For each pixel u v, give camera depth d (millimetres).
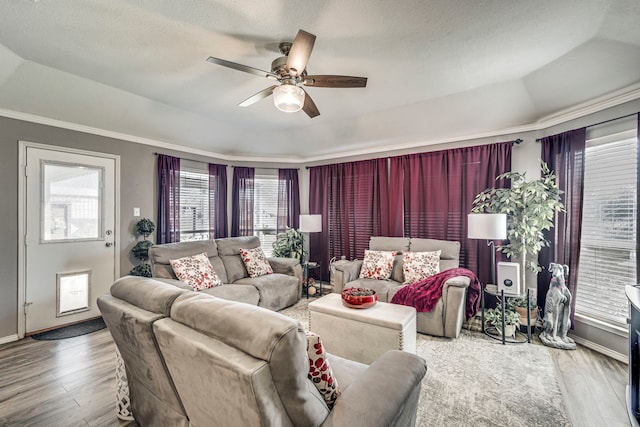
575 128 2963
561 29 2059
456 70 2674
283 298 3893
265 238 5484
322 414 1037
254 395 866
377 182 4617
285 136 4789
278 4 1776
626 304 2555
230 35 2115
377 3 1766
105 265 3660
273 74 2125
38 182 3146
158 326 1187
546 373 2346
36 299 3131
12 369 2422
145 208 4066
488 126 3625
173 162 4367
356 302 2609
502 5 1792
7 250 2953
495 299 3559
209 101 3461
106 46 2297
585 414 1884
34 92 2871
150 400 1549
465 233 3854
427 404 1960
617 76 2406
